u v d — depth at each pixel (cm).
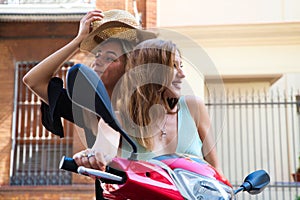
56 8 1338
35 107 1345
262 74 1249
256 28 1219
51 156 1328
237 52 1245
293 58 1242
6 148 1309
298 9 1365
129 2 1189
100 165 188
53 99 229
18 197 1257
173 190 190
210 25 1202
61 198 1251
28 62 1369
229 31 1216
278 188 1259
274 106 1394
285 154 1362
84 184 1270
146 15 1338
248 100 1382
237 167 1362
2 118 1324
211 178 202
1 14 1349
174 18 1365
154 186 187
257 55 1248
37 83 235
